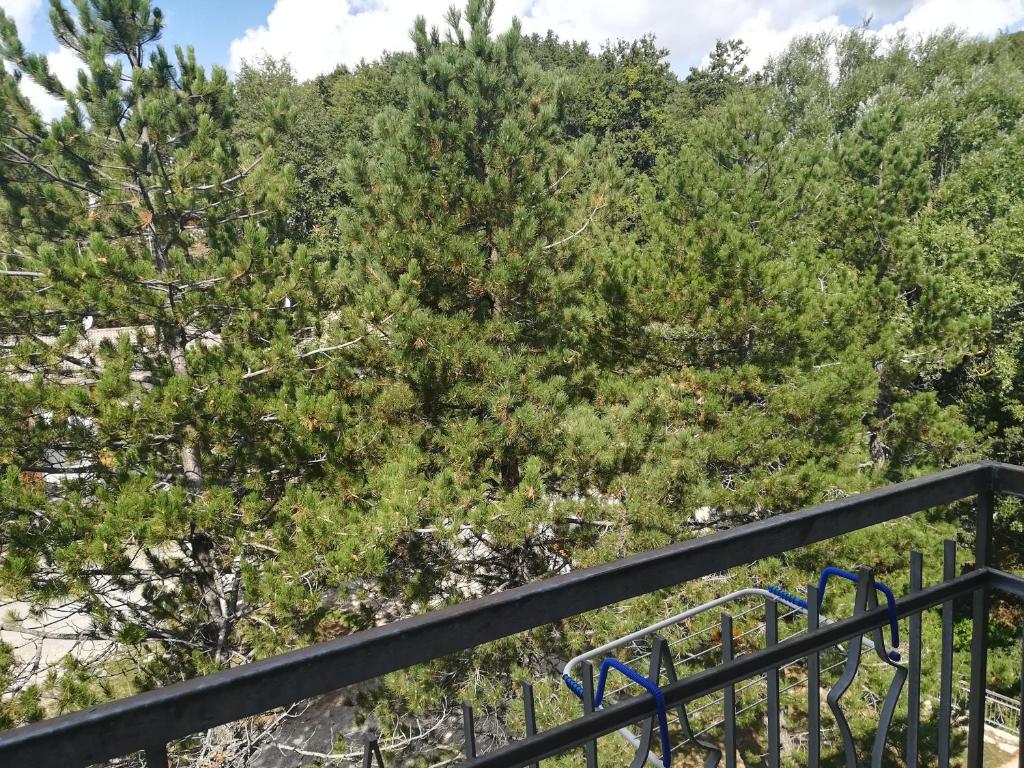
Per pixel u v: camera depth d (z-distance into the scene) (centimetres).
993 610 1316
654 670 124
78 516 618
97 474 723
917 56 3456
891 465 1170
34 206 814
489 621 97
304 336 867
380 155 869
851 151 1441
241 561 680
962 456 1203
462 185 845
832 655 718
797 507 827
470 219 877
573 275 916
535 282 863
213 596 779
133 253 792
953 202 1734
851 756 146
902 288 1285
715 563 117
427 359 815
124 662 688
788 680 738
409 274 793
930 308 1203
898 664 146
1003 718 985
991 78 2673
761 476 845
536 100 862
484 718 745
